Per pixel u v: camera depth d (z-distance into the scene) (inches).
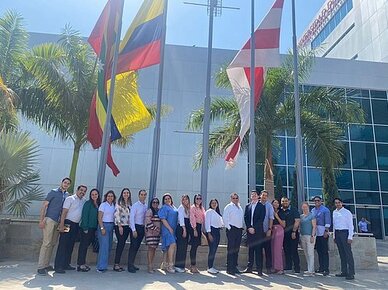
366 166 1125.7
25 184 387.2
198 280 297.1
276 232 348.8
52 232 303.1
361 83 1190.3
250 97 446.9
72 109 552.7
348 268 330.6
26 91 553.6
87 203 321.1
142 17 456.4
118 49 419.2
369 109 1184.2
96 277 290.0
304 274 346.3
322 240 358.3
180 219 339.0
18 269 318.7
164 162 998.4
